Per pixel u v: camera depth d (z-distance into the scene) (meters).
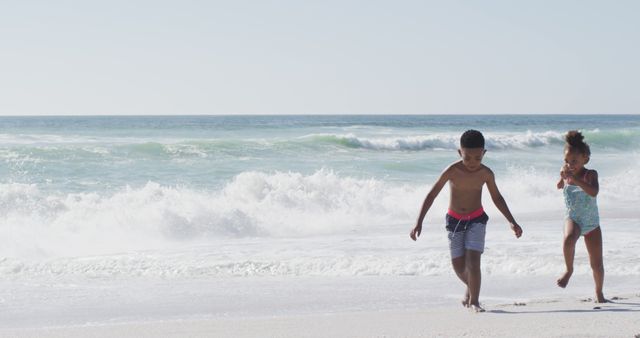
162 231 12.68
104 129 47.09
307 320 5.81
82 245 11.85
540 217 14.66
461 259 6.04
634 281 7.92
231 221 13.10
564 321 5.14
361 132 46.38
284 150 28.81
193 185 19.83
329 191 17.05
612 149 37.97
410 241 11.37
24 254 10.92
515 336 4.56
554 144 36.97
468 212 5.98
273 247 10.84
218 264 9.07
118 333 5.39
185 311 6.74
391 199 16.56
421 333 4.84
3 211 14.09
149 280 8.36
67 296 7.45
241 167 23.97
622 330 4.70
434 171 24.33
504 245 10.42
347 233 12.80
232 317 6.44
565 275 6.34
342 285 7.91
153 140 33.97
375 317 5.89
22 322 6.34
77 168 22.53
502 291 7.51
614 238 10.98
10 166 22.33
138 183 20.00
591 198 6.33
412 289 7.68
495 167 26.39
